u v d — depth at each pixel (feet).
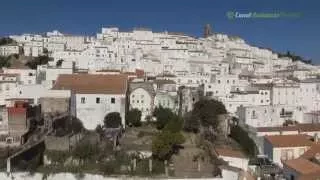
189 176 351.46
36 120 446.19
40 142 378.73
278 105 591.37
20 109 426.10
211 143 449.48
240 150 455.63
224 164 374.43
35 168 356.18
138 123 489.26
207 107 520.83
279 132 502.79
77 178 350.02
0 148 394.11
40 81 592.60
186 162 384.68
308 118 583.58
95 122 465.47
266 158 442.91
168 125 449.06
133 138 437.58
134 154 379.76
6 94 536.01
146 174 354.74
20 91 531.91
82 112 464.65
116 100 467.11
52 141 385.29
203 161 389.19
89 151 376.68
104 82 499.10
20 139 412.16
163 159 380.17
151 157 381.60
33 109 449.06
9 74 628.28
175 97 531.91
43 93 507.30
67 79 509.35
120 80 506.89
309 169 362.74
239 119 547.08
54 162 373.61
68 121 451.12
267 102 635.25
